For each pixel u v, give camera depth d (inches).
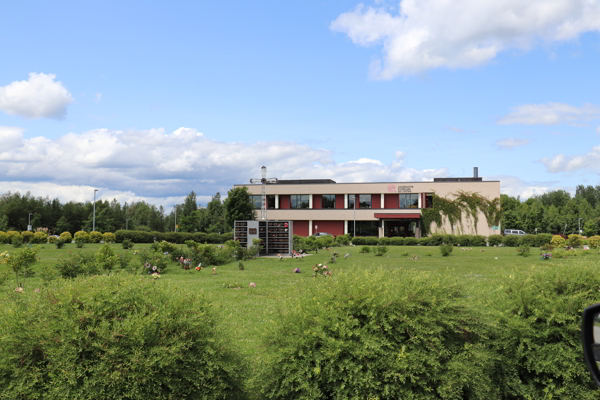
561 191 5172.2
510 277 176.4
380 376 136.3
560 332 151.9
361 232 2347.4
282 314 154.3
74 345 127.1
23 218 3262.8
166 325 135.3
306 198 2406.5
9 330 130.4
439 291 152.9
